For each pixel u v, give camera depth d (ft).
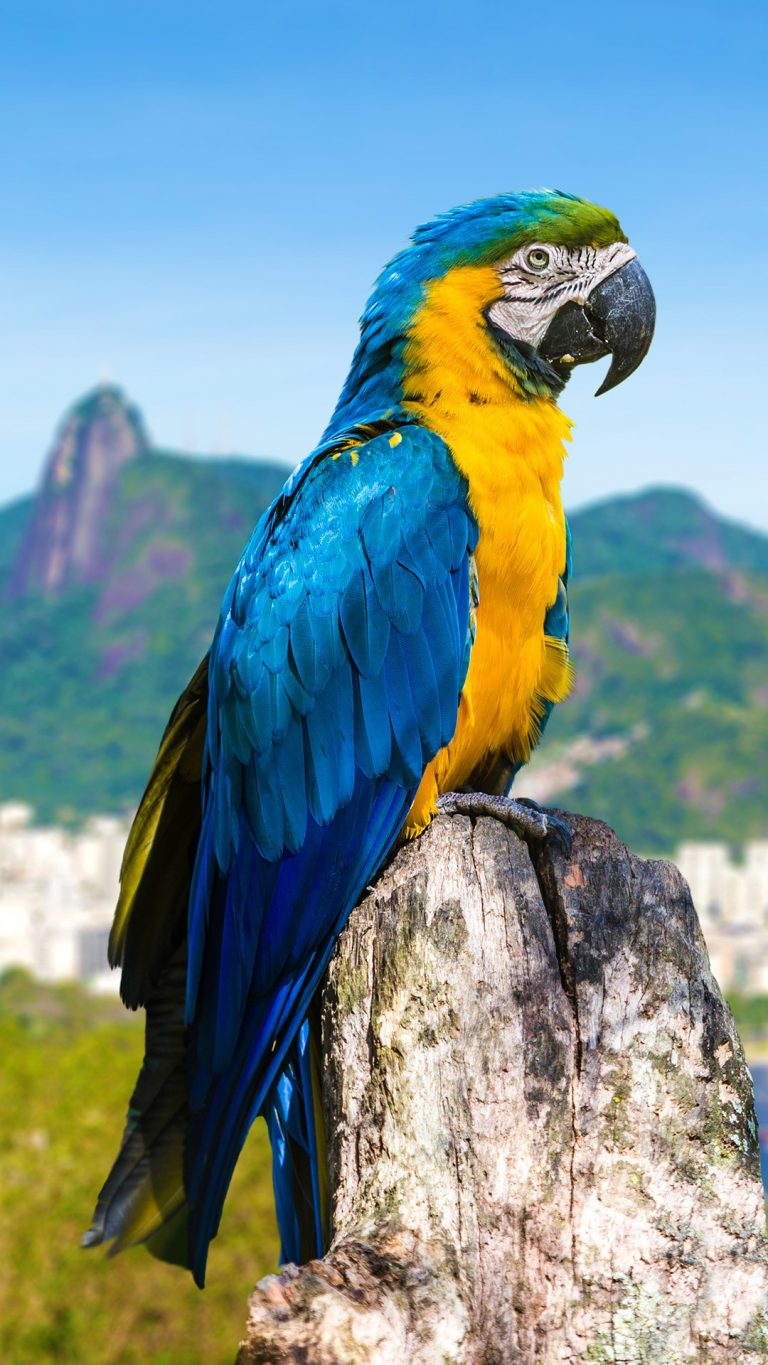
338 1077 13.07
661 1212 11.72
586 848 12.80
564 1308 11.49
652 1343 11.40
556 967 12.42
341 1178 12.73
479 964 12.42
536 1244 11.64
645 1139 11.94
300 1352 10.18
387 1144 12.21
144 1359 67.36
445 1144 12.01
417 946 12.64
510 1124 12.01
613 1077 12.09
